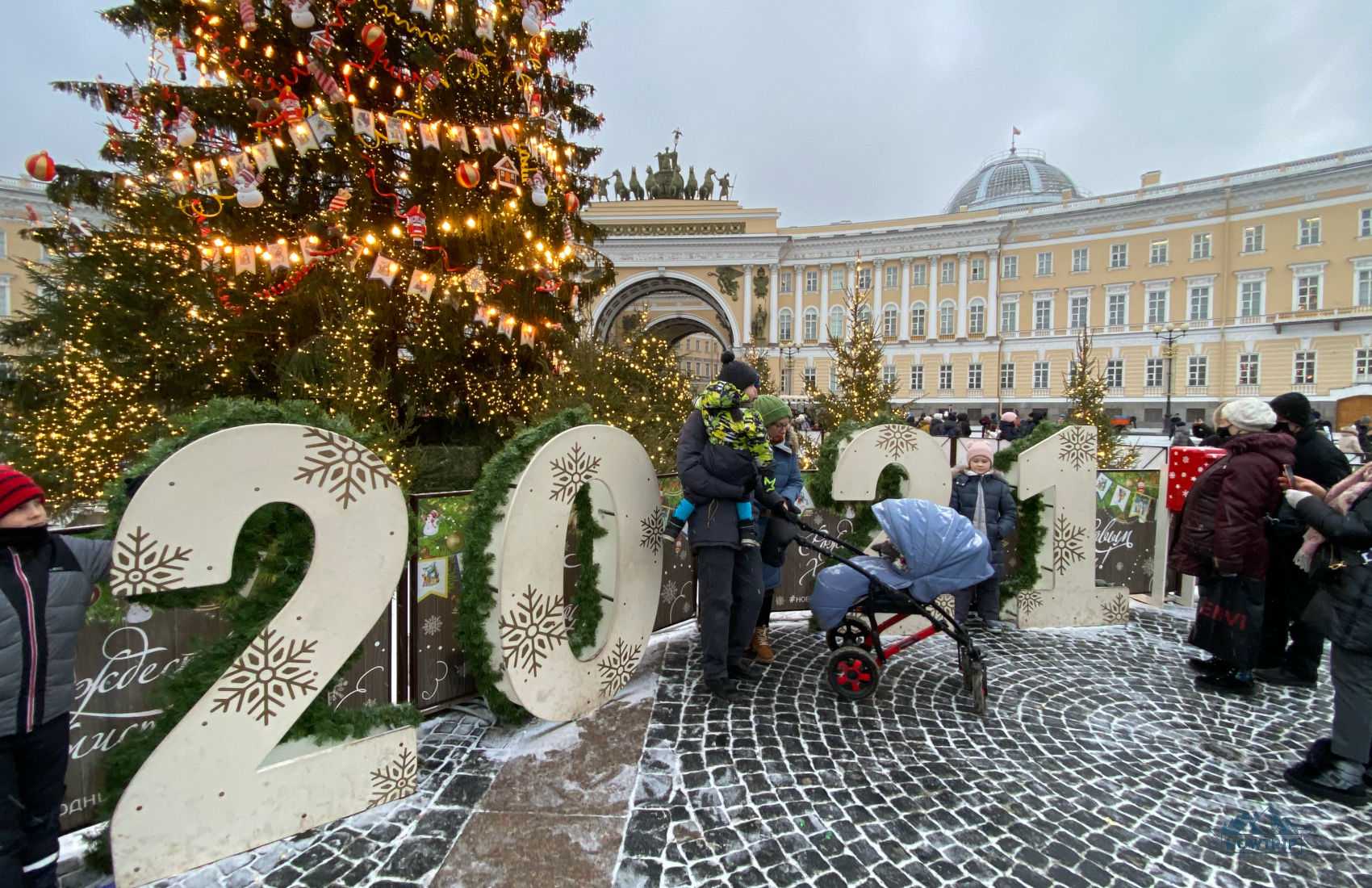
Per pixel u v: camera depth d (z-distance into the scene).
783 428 4.51
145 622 2.60
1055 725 3.54
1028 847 2.53
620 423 9.05
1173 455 5.54
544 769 3.05
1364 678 2.82
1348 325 34.72
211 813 2.40
